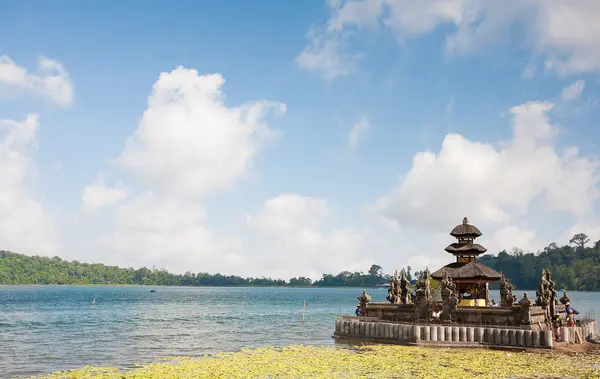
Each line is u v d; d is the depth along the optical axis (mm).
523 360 53531
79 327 103875
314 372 47000
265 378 44281
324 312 164375
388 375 45875
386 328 68312
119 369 50281
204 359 54812
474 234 78312
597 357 55656
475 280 73250
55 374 47688
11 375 49875
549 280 69188
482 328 62719
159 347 71688
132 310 164500
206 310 169125
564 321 70188
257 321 123000
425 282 69812
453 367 49625
